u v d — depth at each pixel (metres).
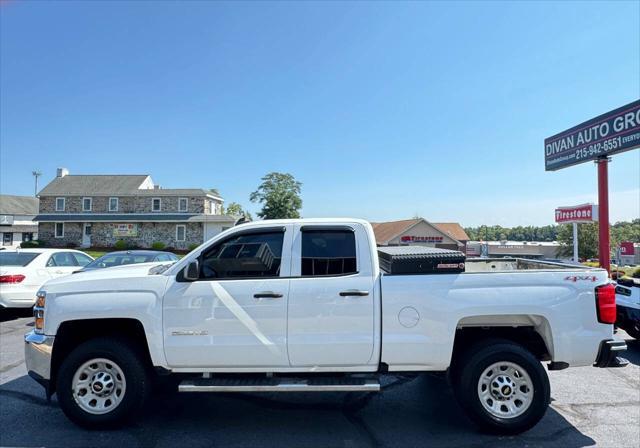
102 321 3.99
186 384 3.75
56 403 4.49
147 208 43.38
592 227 46.16
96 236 42.66
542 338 3.95
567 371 5.69
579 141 12.28
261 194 60.66
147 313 3.82
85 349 3.84
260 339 3.78
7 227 50.78
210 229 42.56
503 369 3.81
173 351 3.79
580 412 4.29
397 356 3.78
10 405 4.43
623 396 4.75
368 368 3.83
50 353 3.85
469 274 3.85
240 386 3.70
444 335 3.77
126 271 4.46
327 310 3.78
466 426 3.98
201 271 3.95
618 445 3.58
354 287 3.81
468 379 3.78
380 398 4.72
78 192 43.28
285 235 4.02
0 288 8.30
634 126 10.31
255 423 4.05
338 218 4.14
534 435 3.77
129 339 4.01
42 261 9.08
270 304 3.79
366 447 3.56
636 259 49.12
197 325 3.80
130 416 3.86
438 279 3.83
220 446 3.57
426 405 4.52
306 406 4.48
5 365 5.77
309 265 3.93
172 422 4.06
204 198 43.62
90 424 3.82
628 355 6.52
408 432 3.85
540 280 3.85
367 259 3.92
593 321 3.82
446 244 45.72
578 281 3.86
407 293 3.80
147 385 3.94
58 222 42.34
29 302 8.56
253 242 4.03
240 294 3.81
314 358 3.79
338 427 3.96
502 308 3.77
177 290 3.86
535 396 3.72
